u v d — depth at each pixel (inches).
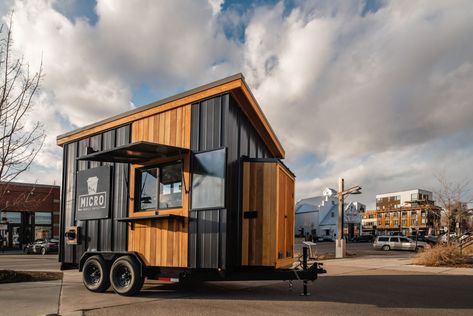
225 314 262.4
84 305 289.6
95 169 401.4
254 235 324.8
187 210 324.2
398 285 414.6
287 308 284.7
